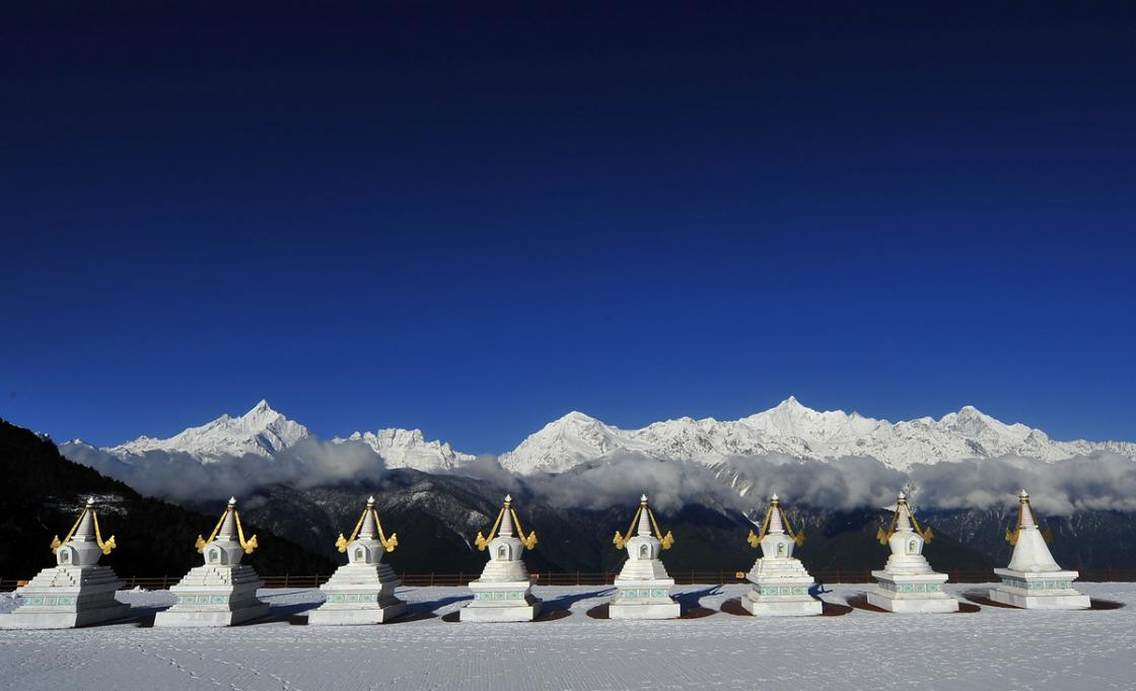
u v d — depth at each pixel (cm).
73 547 4003
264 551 8638
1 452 8662
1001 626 3734
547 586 5806
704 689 2519
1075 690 2484
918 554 4391
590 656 3066
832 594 5047
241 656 3120
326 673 2797
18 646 3366
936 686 2539
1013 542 4622
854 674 2714
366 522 4200
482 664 2928
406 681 2661
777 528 4341
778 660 2959
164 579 6328
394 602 4225
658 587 4122
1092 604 4488
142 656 3134
